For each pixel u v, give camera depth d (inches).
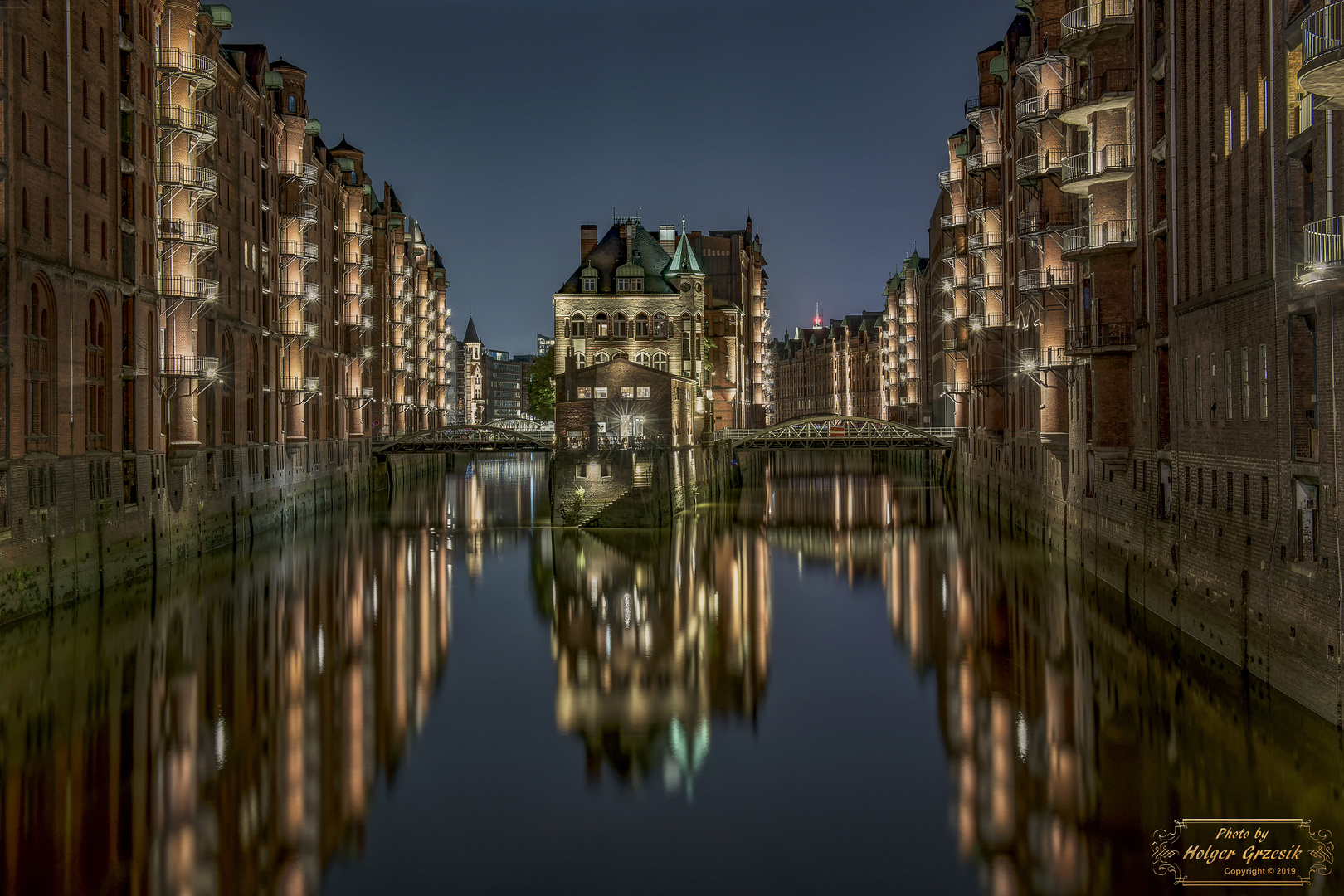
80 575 1485.0
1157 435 1326.3
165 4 1855.3
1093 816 778.8
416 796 835.4
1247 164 1028.5
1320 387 847.1
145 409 1743.4
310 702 1082.7
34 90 1395.2
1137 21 1448.1
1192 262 1190.3
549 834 767.7
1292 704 896.3
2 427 1289.4
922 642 1336.1
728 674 1202.0
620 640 1379.2
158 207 1839.3
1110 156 1518.2
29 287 1373.0
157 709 1043.9
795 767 898.7
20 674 1144.2
